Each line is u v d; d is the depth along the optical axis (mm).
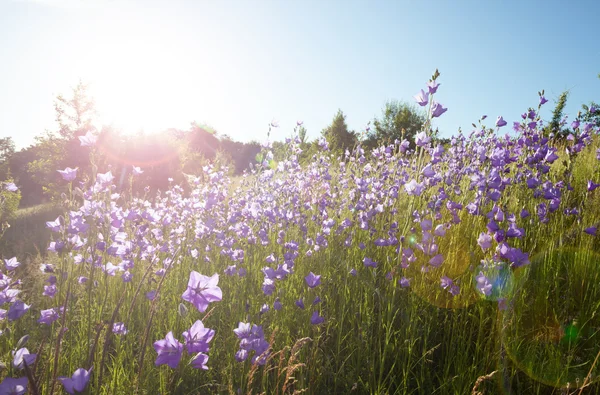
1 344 2834
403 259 3121
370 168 5438
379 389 2438
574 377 2438
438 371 2758
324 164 6211
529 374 2498
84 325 2977
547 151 4555
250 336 2320
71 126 16328
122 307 3590
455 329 2990
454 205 3779
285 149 6105
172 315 3381
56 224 2570
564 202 4219
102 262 2779
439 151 3680
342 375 2750
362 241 4367
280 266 3105
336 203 5133
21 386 1513
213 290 1644
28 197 21594
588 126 5410
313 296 3146
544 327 2834
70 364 2361
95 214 2285
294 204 5055
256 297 3510
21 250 6742
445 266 3406
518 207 4477
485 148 4812
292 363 2646
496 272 2775
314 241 4086
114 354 3117
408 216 3385
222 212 5355
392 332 2965
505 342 2639
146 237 4449
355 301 3311
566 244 3594
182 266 4387
